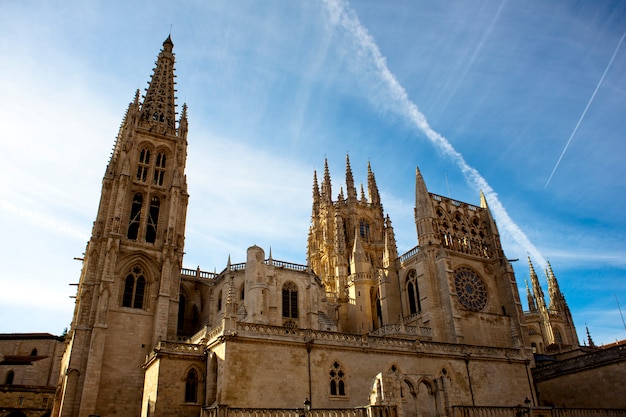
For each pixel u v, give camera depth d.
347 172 121.19
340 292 92.12
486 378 57.81
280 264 75.81
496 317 75.25
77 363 62.84
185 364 49.56
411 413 45.47
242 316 65.62
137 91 85.25
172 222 76.56
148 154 83.19
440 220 81.19
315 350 48.19
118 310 67.69
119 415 61.44
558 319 102.06
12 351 95.06
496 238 83.88
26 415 76.50
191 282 80.81
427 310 72.75
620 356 56.84
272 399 43.88
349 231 113.94
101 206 76.06
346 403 47.47
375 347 51.78
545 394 63.78
